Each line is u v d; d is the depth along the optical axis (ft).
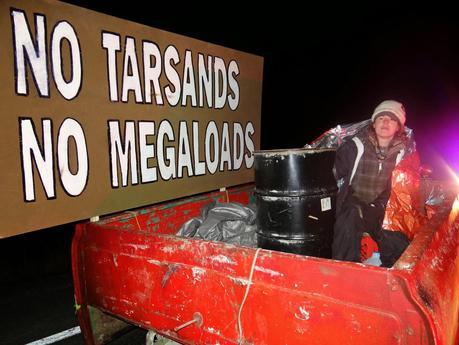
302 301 5.40
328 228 7.82
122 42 8.70
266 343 5.78
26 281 16.10
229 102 12.03
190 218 11.32
